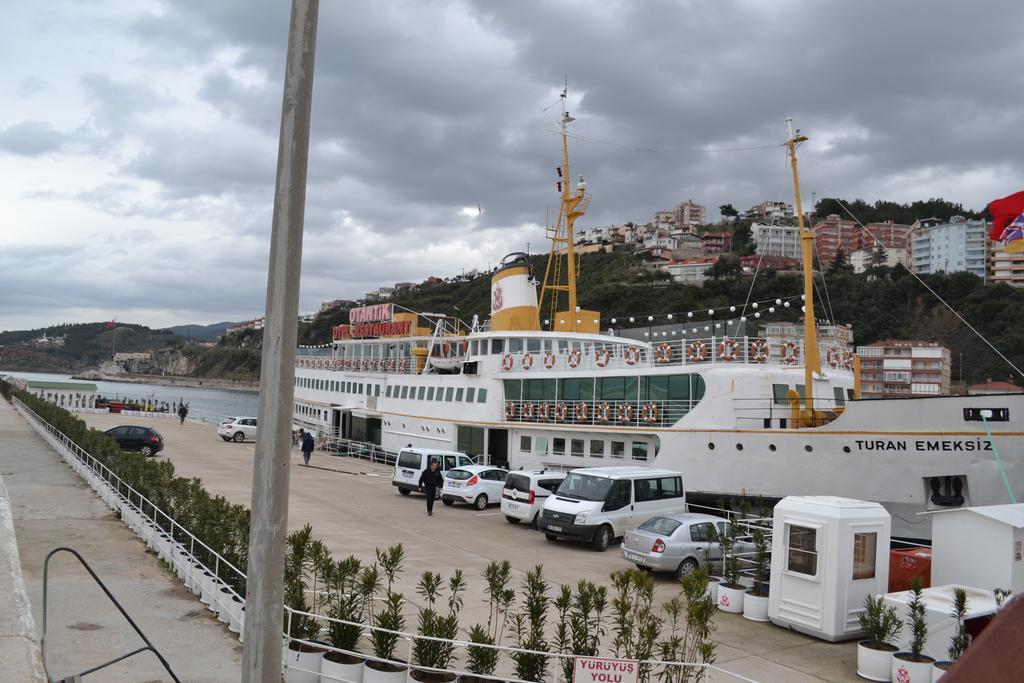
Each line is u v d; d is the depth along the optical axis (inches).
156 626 395.2
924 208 6943.9
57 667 330.0
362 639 414.9
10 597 274.7
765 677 404.2
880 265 5039.4
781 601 497.7
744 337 918.4
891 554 552.7
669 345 986.7
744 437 839.1
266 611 211.6
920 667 385.4
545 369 1173.7
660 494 812.6
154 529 578.9
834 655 446.3
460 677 341.4
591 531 748.6
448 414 1378.0
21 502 731.4
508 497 896.9
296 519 823.1
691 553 634.2
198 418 2549.2
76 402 2445.9
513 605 522.0
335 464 1551.4
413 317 1734.7
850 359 1032.8
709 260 5315.0
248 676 211.2
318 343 6560.0
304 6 216.8
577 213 1348.4
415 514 927.0
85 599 433.4
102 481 794.8
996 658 72.4
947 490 711.7
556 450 1115.3
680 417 928.3
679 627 493.0
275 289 214.8
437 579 380.2
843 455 760.3
